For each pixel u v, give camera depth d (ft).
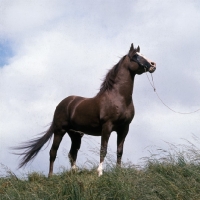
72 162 39.83
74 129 39.81
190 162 34.30
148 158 34.60
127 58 37.17
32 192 32.04
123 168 32.86
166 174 32.91
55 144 40.34
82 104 38.42
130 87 36.86
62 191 30.91
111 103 36.37
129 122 36.94
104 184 31.37
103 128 36.50
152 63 36.68
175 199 30.30
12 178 35.78
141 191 30.35
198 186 31.40
